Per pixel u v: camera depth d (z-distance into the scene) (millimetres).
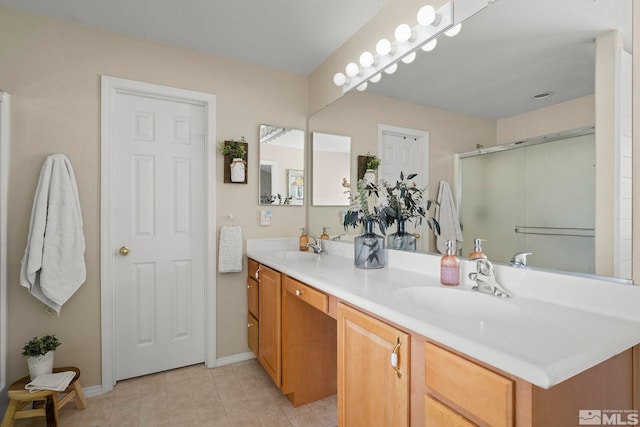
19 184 1766
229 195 2350
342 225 2199
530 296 1132
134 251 2113
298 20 1903
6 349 1729
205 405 1833
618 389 852
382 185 1854
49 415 1546
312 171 2572
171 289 2229
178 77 2188
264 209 2482
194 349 2307
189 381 2094
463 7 1365
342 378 1255
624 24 931
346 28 1996
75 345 1899
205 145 2316
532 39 1145
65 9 1786
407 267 1661
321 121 2449
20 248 1764
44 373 1657
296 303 1815
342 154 2205
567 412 719
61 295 1736
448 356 807
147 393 1950
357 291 1217
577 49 1028
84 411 1768
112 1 1718
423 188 1591
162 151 2197
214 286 2301
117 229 2064
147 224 2152
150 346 2170
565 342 744
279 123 2545
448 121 1468
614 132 954
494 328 831
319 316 1888
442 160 1495
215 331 2311
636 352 898
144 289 2146
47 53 1840
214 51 2262
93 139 1944
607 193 968
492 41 1271
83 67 1926
